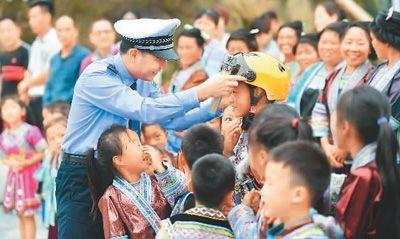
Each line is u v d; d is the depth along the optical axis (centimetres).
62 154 445
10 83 916
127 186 411
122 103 412
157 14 1188
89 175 418
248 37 638
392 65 466
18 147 690
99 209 420
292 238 302
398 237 315
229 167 350
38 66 910
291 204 300
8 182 693
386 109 321
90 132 429
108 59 432
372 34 471
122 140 408
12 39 914
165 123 450
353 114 318
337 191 332
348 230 312
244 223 338
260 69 391
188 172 394
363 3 978
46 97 851
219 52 739
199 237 348
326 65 610
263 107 350
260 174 339
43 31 909
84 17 1185
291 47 697
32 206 685
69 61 838
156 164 411
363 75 524
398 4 654
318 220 303
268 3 1105
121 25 421
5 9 1173
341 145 328
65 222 431
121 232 406
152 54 417
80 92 426
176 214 367
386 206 311
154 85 464
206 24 809
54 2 1180
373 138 319
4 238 704
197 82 672
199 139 390
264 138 329
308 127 329
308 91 610
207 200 351
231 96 399
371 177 310
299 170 297
